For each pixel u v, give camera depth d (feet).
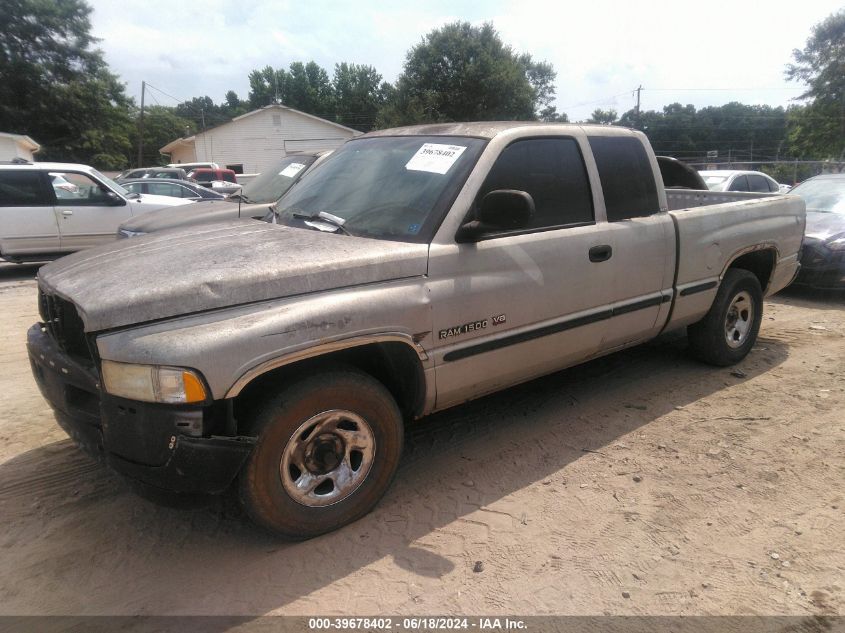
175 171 78.95
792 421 13.88
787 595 8.59
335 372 9.45
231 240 10.63
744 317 17.29
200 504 8.88
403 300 9.81
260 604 8.42
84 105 126.31
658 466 12.00
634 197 13.80
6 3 117.50
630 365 17.48
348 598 8.54
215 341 8.13
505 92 124.67
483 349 11.04
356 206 11.58
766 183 40.50
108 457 8.64
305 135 135.85
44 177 34.91
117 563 9.25
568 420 14.02
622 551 9.52
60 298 9.36
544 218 12.07
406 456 12.47
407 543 9.70
